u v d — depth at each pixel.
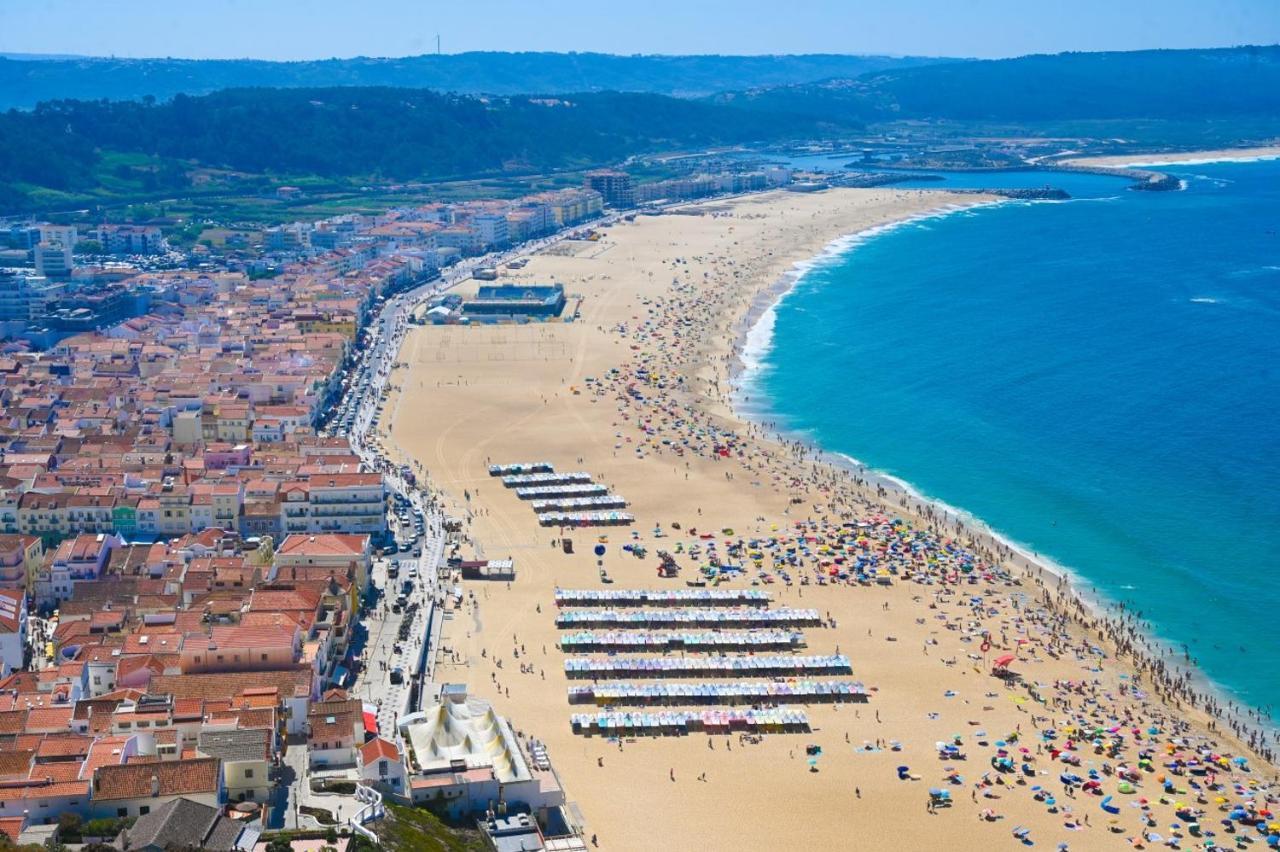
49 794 199.00
